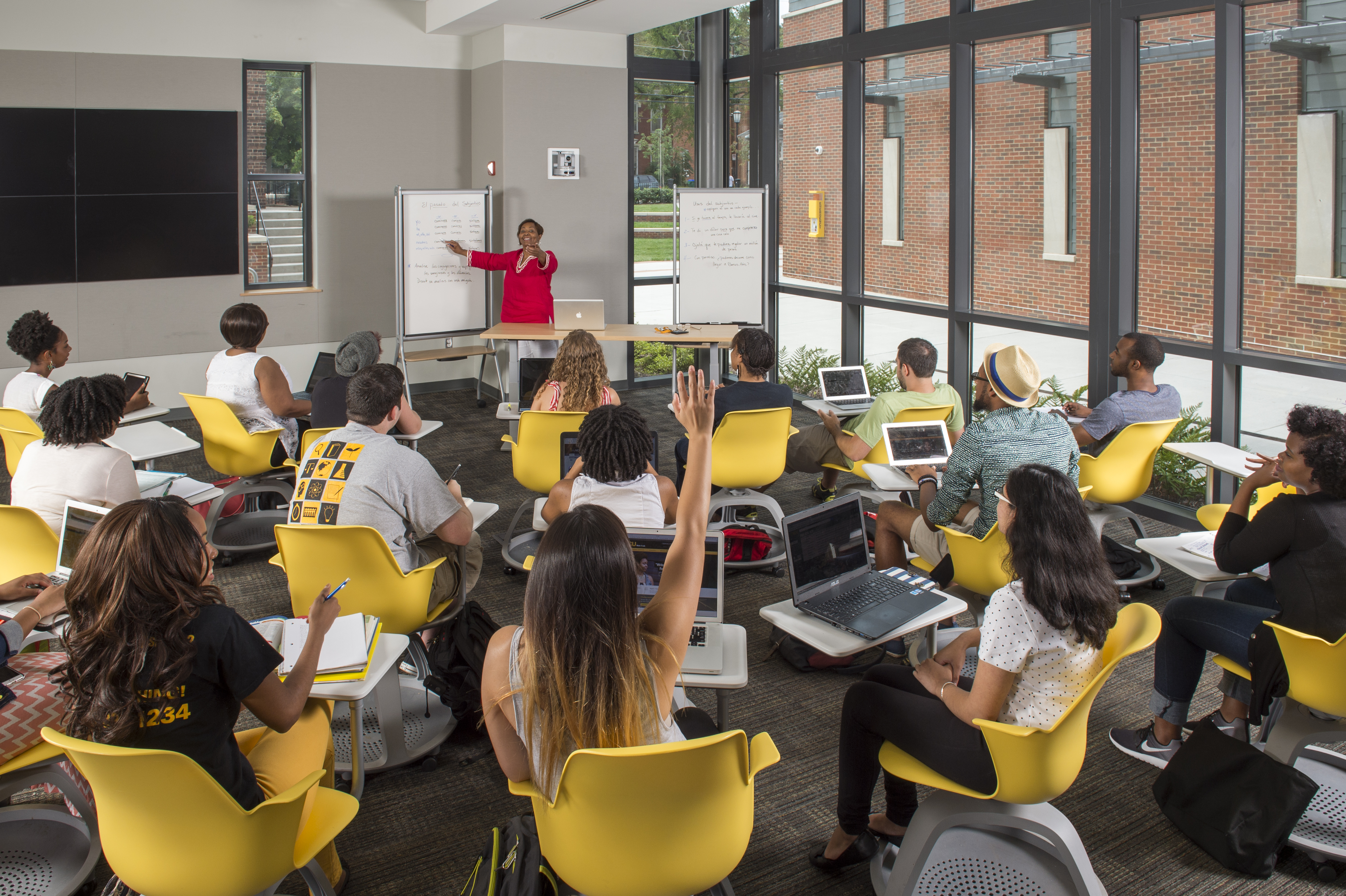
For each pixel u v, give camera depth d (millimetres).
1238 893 2424
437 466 6480
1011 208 6023
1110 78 5160
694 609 1780
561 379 4539
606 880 1749
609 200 8523
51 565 3023
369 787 2918
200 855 1754
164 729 1841
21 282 6934
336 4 7805
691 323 7758
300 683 2070
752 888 2463
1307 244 4539
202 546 1913
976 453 3219
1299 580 2551
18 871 2400
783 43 7703
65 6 6820
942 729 2201
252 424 5043
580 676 1609
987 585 3199
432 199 7691
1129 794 2850
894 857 2496
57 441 3119
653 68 8469
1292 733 2537
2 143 6734
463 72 8398
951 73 6188
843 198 7223
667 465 6594
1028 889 2402
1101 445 4418
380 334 8414
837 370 5543
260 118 7754
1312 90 4418
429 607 3262
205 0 7301
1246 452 4938
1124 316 5340
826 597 2961
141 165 7242
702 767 1668
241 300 7797
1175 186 5051
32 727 2240
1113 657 2057
